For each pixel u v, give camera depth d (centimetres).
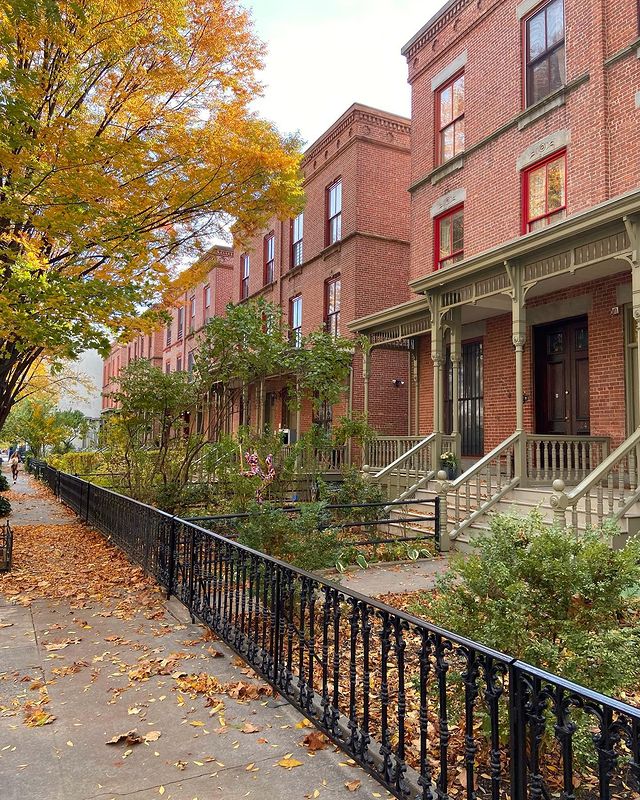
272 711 377
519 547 356
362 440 1316
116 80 783
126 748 328
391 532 1016
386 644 292
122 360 4628
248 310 1188
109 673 439
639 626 325
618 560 333
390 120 1752
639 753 178
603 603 327
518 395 991
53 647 493
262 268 2269
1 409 956
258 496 961
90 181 677
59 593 673
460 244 1395
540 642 313
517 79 1210
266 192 927
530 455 993
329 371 1299
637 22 988
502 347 1277
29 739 338
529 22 1211
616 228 834
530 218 1184
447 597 366
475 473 946
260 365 1204
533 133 1169
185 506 1102
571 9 1097
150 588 687
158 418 1346
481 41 1320
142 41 740
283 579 410
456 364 1209
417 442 1333
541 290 1116
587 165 1048
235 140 853
